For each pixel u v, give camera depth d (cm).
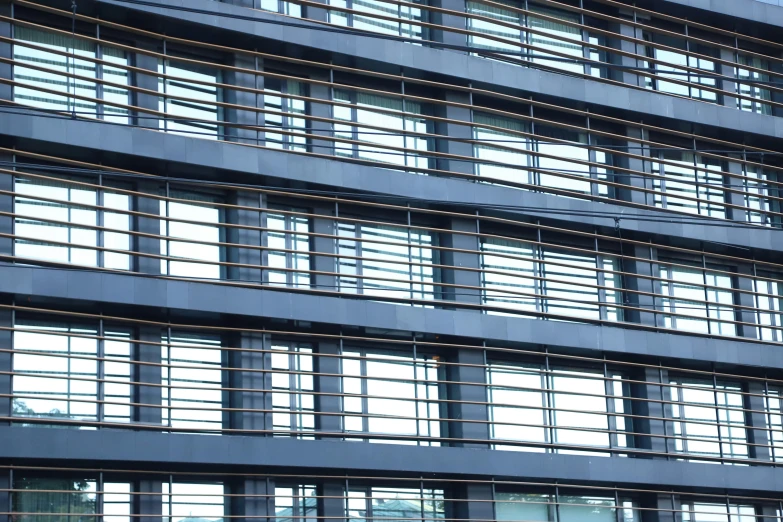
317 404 2967
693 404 3434
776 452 3594
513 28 3456
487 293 3244
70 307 2716
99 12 2873
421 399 3022
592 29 3559
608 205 3384
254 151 2925
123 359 2762
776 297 3719
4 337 2623
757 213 3766
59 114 2739
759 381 3622
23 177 2745
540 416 3241
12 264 2602
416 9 3359
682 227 3503
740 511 3469
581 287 3400
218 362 2884
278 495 2809
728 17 3788
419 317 3019
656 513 3294
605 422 3347
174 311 2780
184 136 2867
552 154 3416
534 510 3150
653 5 3709
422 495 2994
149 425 2711
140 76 2922
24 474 2600
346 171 3025
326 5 3114
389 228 3180
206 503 2772
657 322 3469
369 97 3247
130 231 2775
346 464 2831
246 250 2958
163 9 2888
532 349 3231
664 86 3722
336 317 2923
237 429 2808
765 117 3731
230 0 3062
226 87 2972
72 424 2659
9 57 2759
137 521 2675
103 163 2834
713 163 3753
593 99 3447
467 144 3303
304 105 3147
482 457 2995
